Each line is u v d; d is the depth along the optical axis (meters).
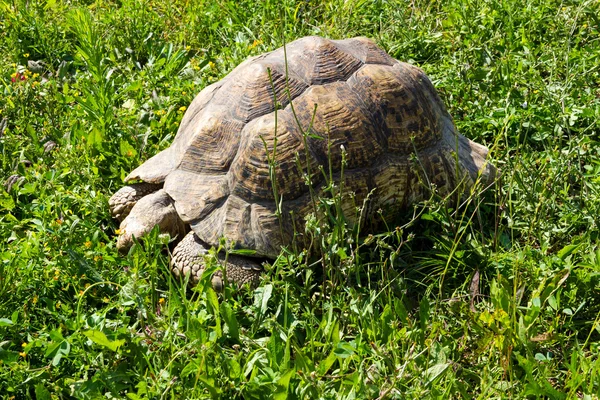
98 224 3.44
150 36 4.86
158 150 3.77
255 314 2.74
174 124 3.94
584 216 3.20
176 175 3.13
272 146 2.98
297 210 2.98
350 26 4.85
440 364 2.41
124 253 3.13
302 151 2.99
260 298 2.77
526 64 4.26
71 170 3.64
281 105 3.10
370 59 3.33
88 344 2.62
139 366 2.49
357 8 5.00
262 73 3.15
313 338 2.55
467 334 2.68
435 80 4.28
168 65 4.50
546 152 3.62
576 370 2.50
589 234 3.12
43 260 3.03
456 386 2.42
